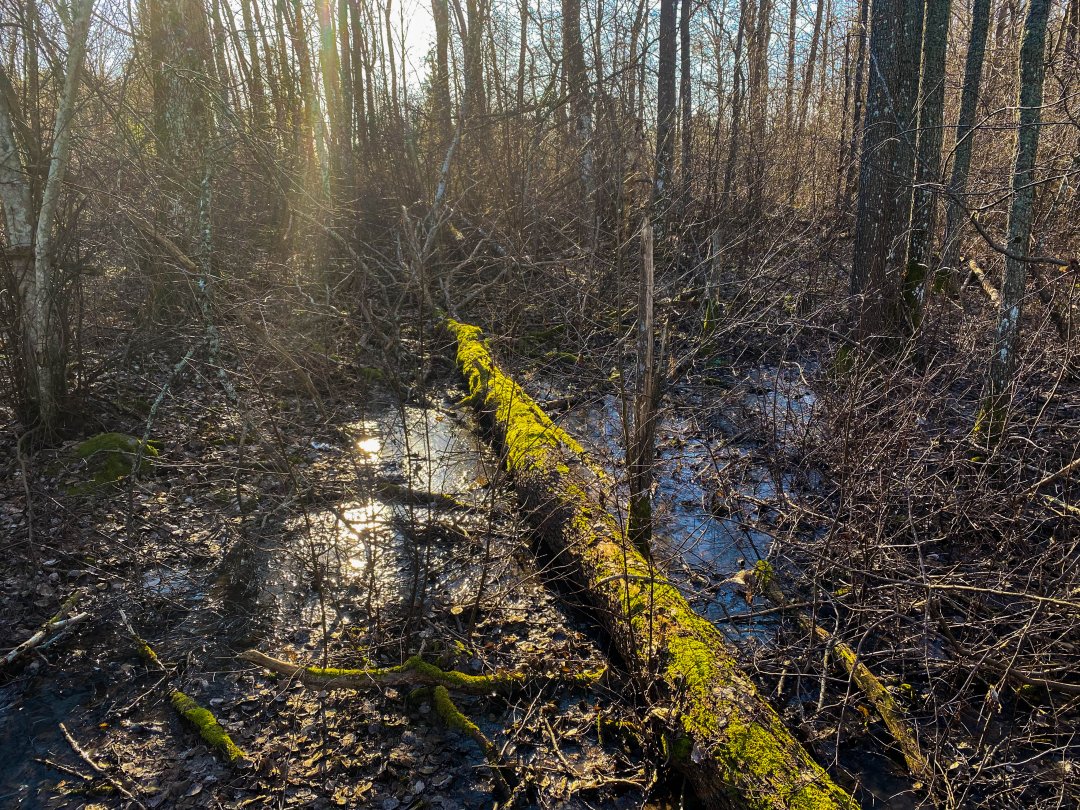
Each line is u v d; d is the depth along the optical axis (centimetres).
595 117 1053
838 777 333
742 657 402
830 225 1098
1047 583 407
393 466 629
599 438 689
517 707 376
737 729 310
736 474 632
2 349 581
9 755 334
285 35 1341
